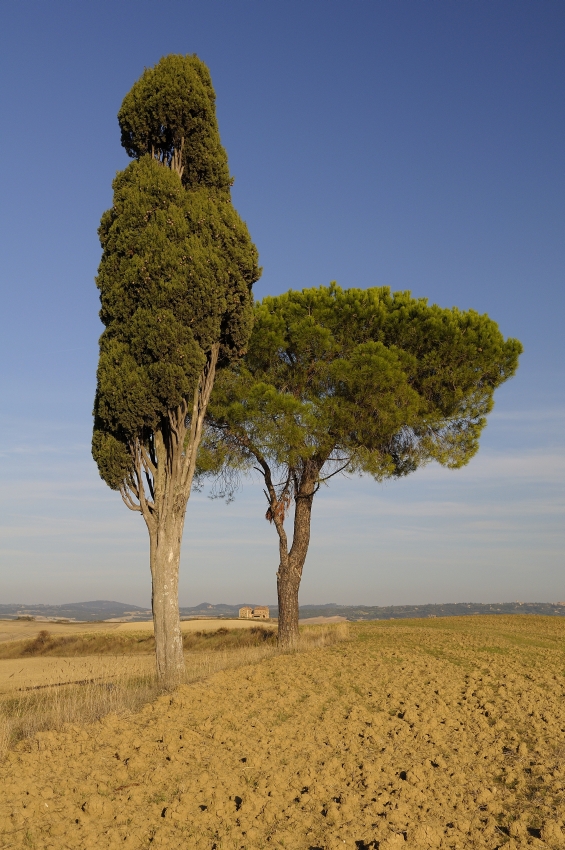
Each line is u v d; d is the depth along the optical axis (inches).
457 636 901.2
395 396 716.7
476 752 323.0
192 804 240.4
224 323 566.6
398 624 1262.3
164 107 575.8
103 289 542.0
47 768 277.1
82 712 377.1
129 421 518.9
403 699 440.1
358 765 293.3
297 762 295.3
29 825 219.0
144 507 548.1
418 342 757.9
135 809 236.2
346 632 935.7
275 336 721.0
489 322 775.7
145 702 418.6
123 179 550.9
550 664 643.5
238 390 718.5
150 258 510.6
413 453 814.5
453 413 792.9
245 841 210.7
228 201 581.0
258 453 754.8
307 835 217.8
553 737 349.1
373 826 222.8
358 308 743.1
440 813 239.5
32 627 1827.0
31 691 539.8
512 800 254.5
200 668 562.6
